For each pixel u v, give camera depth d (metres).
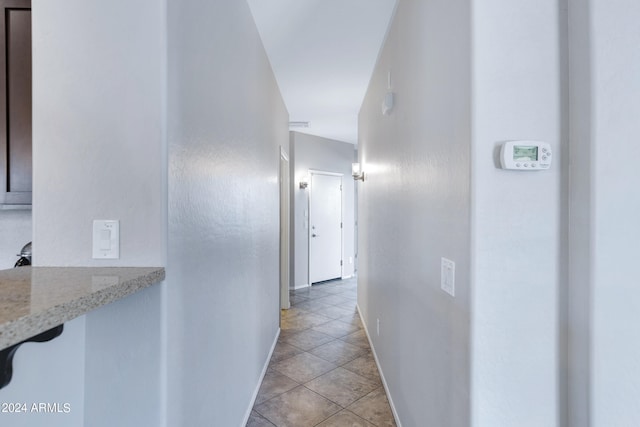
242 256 2.00
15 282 0.86
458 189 1.17
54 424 0.95
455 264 1.19
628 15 1.01
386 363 2.47
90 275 0.95
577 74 1.04
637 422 1.00
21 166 1.48
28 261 1.63
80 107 1.07
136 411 1.06
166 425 1.08
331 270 6.37
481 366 1.07
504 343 1.07
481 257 1.06
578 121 1.04
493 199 1.07
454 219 1.20
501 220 1.07
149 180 1.06
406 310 1.90
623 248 1.00
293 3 2.13
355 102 4.02
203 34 1.39
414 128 1.73
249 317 2.20
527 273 1.07
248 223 2.16
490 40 1.07
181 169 1.18
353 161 6.91
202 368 1.39
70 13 1.08
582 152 1.03
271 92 3.08
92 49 1.07
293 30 2.44
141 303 1.07
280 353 3.14
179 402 1.18
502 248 1.07
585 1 1.02
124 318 1.06
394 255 2.21
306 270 5.86
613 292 1.00
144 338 1.06
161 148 1.06
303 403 2.33
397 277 2.12
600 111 1.00
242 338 2.02
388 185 2.40
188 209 1.25
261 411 2.23
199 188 1.36
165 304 1.07
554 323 1.07
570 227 1.06
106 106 1.07
